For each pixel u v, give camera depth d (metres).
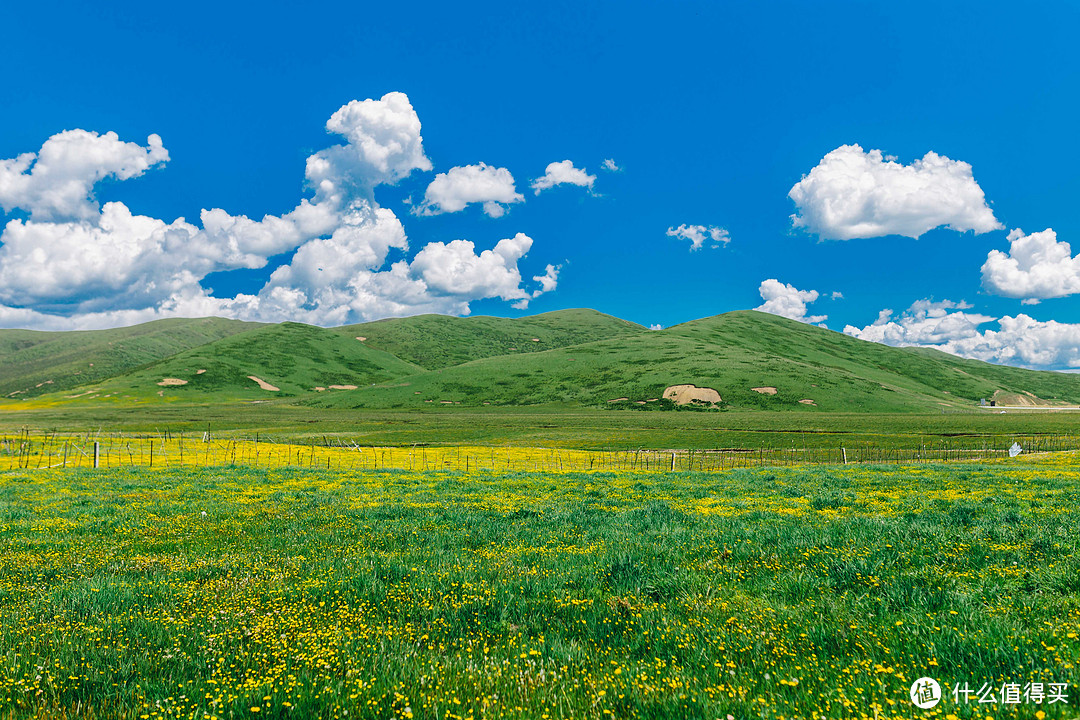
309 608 8.42
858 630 6.72
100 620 7.96
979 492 19.91
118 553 12.65
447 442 98.25
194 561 11.66
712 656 6.38
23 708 5.65
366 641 7.12
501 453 64.31
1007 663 5.52
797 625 7.05
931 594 7.69
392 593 8.98
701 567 10.12
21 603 9.02
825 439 96.00
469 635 7.36
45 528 15.59
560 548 12.24
